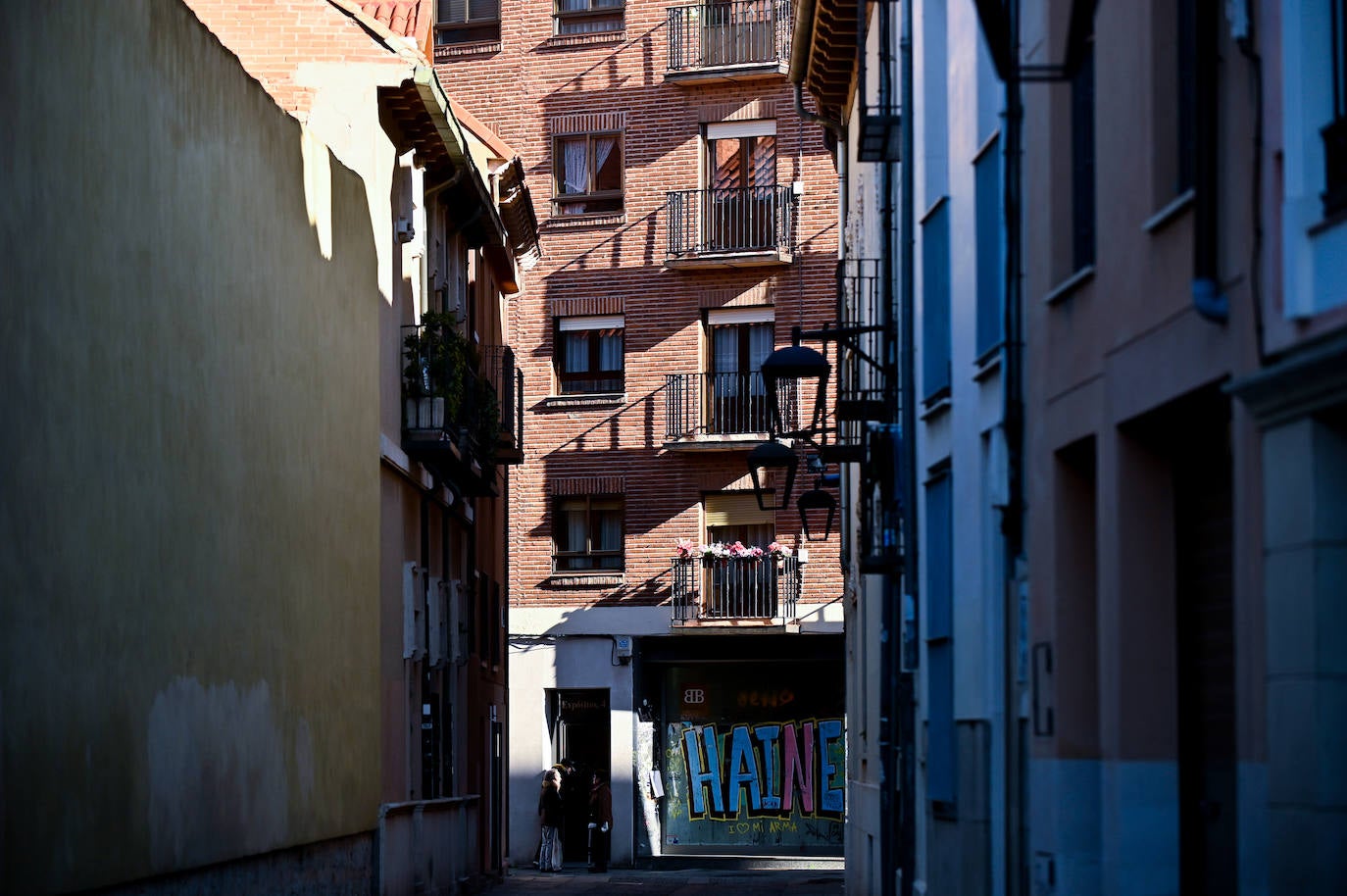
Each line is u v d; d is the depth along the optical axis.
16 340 13.87
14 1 13.87
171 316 17.48
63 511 14.73
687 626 44.91
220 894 18.80
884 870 21.97
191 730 17.83
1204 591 11.54
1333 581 8.63
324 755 22.91
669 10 46.28
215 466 18.77
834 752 45.06
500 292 42.47
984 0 12.06
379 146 27.20
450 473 31.31
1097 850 13.00
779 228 45.19
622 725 45.41
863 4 21.08
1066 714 13.14
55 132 14.72
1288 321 9.10
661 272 46.03
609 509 46.22
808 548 44.91
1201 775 11.55
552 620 46.00
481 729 37.81
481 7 47.75
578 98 46.78
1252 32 9.55
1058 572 13.35
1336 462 8.70
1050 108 13.61
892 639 21.25
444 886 30.55
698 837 45.59
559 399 46.34
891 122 20.56
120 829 15.84
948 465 17.84
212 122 18.95
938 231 18.31
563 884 36.53
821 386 23.98
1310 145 8.99
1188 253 10.70
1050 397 13.56
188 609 17.83
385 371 27.33
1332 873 8.50
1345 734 8.57
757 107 45.59
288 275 21.84
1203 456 11.57
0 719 13.43
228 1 27.02
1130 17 11.77
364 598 25.36
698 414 45.53
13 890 13.58
